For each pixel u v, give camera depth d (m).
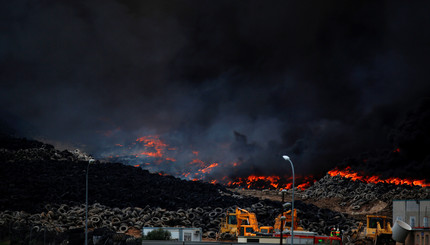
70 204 108.19
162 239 69.75
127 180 129.62
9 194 109.00
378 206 121.69
